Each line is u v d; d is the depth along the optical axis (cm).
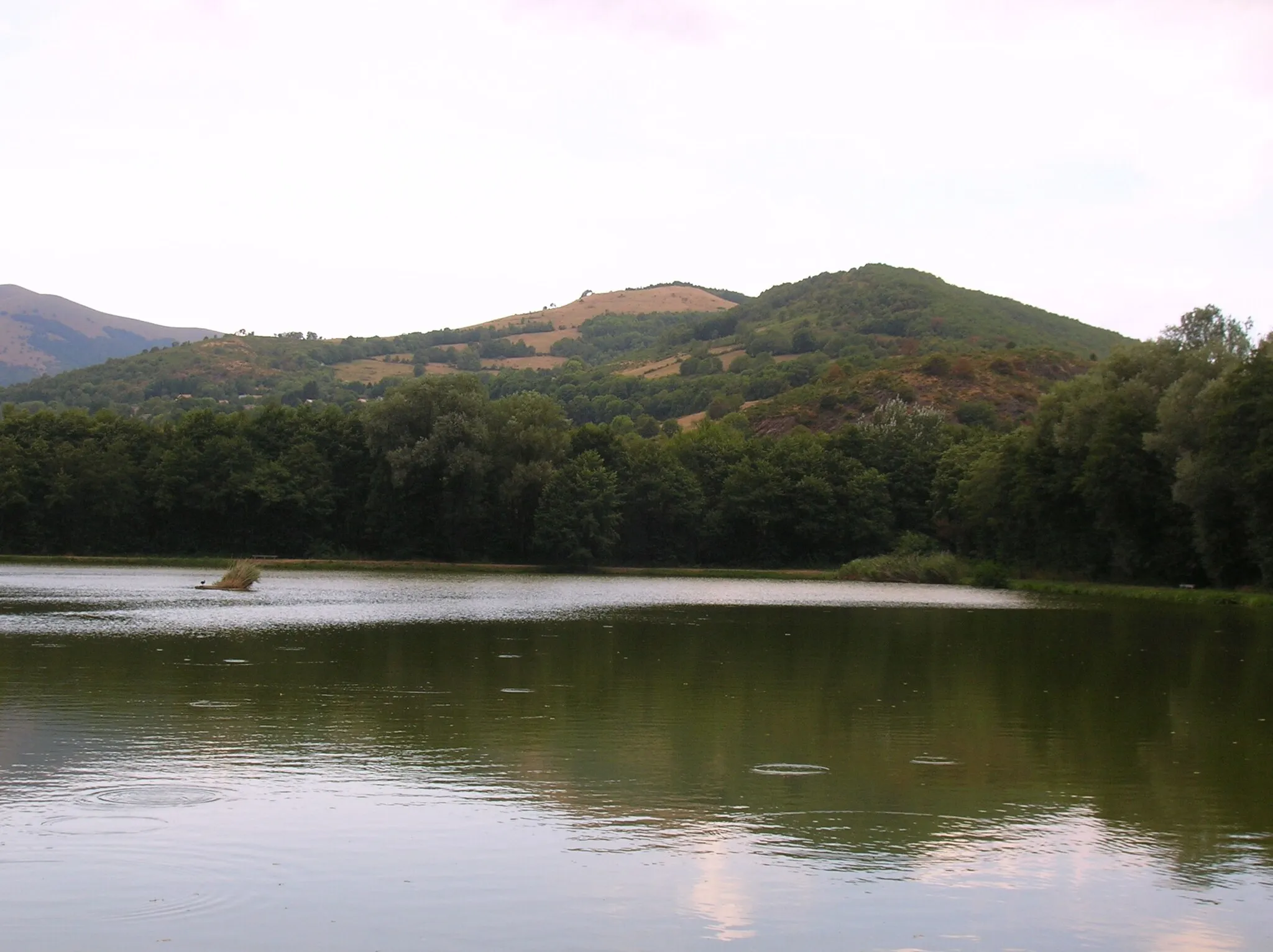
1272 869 1340
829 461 11262
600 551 10550
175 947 1088
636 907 1198
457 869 1300
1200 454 6619
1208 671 3195
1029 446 8619
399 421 10694
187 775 1686
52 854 1327
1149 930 1162
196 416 10825
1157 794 1670
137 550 10556
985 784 1720
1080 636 4219
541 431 10738
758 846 1397
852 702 2464
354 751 1869
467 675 2764
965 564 9819
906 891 1253
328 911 1176
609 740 1984
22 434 10481
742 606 5853
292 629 3844
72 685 2488
